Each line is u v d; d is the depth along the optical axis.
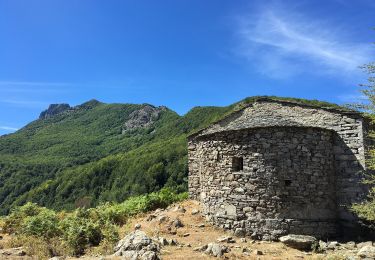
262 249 11.69
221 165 14.30
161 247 10.76
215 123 18.22
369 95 11.30
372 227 13.44
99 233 12.42
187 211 16.16
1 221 16.83
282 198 13.13
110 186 51.09
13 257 10.05
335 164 14.50
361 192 13.83
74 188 52.81
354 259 10.32
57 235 13.17
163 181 46.16
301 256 10.98
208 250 10.48
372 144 14.59
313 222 13.30
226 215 13.77
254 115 16.98
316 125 15.20
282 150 13.45
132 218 16.72
